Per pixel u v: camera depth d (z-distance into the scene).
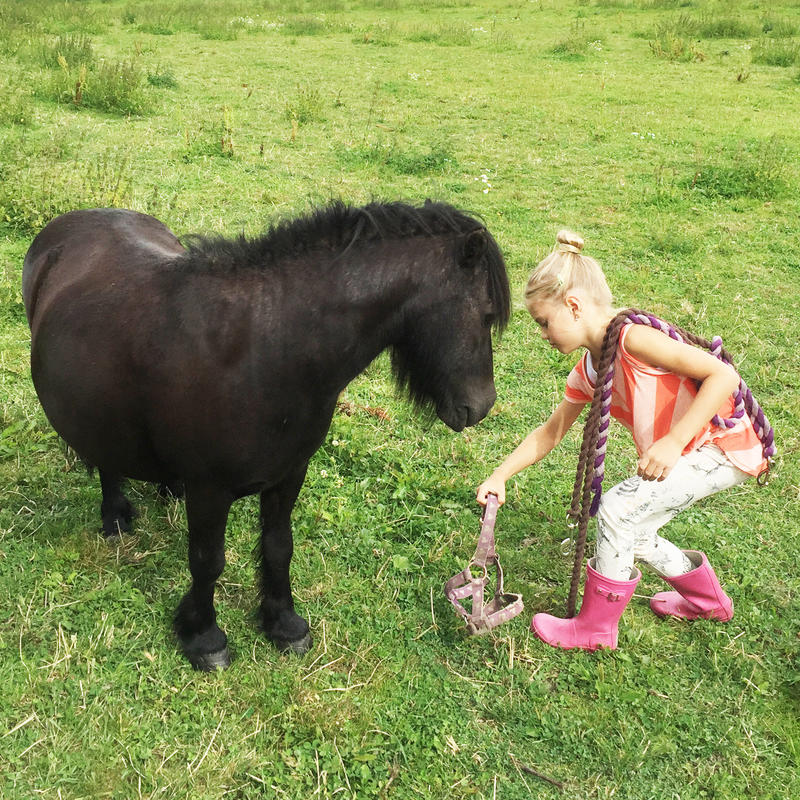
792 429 4.41
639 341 2.48
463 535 3.52
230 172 8.16
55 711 2.56
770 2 21.89
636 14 21.48
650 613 3.17
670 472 2.66
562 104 12.03
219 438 2.34
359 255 2.30
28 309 3.12
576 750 2.58
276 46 16.52
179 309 2.35
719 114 11.47
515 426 4.43
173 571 3.20
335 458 3.97
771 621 3.12
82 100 10.43
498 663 2.90
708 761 2.56
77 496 3.57
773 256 6.83
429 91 12.66
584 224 7.39
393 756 2.53
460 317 2.30
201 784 2.39
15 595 2.98
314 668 2.83
